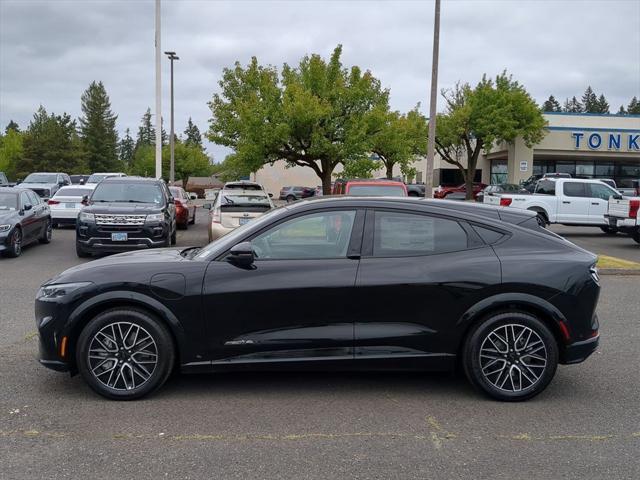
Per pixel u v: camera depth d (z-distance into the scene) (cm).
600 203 1930
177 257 527
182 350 494
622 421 467
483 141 3906
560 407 495
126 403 491
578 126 3916
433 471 380
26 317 782
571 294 499
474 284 495
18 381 541
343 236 511
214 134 2458
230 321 491
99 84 9175
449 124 3881
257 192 1520
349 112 2114
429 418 468
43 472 375
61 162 7825
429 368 507
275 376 562
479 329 498
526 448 416
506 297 496
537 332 498
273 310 491
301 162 2305
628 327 773
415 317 498
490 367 503
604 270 1224
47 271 1170
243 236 510
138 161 7981
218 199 1448
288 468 383
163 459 393
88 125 9088
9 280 1064
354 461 393
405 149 3334
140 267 498
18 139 8144
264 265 498
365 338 495
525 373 503
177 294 488
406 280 495
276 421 458
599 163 4172
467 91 4072
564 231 2256
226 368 495
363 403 498
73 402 492
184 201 2203
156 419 459
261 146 2038
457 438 431
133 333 495
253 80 2352
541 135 3816
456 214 521
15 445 412
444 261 502
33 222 1492
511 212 541
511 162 3941
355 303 494
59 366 495
